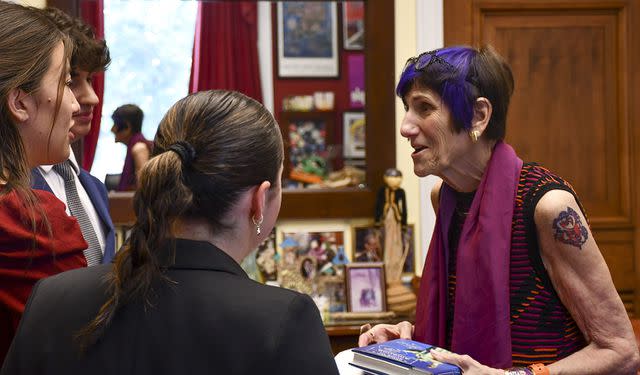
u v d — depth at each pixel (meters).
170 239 1.10
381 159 3.74
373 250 3.74
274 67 4.81
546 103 3.74
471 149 1.69
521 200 1.64
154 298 1.07
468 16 3.69
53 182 1.93
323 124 4.61
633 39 3.71
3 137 1.44
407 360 1.52
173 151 1.09
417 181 3.74
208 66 4.68
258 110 1.16
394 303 3.55
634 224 3.72
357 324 3.43
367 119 3.77
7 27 1.46
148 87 4.07
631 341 1.58
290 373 1.02
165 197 1.07
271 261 3.73
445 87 1.64
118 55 4.03
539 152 3.75
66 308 1.10
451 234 1.81
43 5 3.57
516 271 1.64
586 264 1.56
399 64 3.74
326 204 3.74
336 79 4.75
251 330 1.03
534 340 1.63
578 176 3.76
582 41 3.74
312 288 3.62
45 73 1.48
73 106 1.56
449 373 1.47
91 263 1.95
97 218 2.05
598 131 3.75
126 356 1.04
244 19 4.79
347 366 1.63
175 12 4.35
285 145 1.28
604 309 1.57
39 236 1.39
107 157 3.71
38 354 1.08
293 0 4.82
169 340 1.04
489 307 1.63
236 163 1.10
